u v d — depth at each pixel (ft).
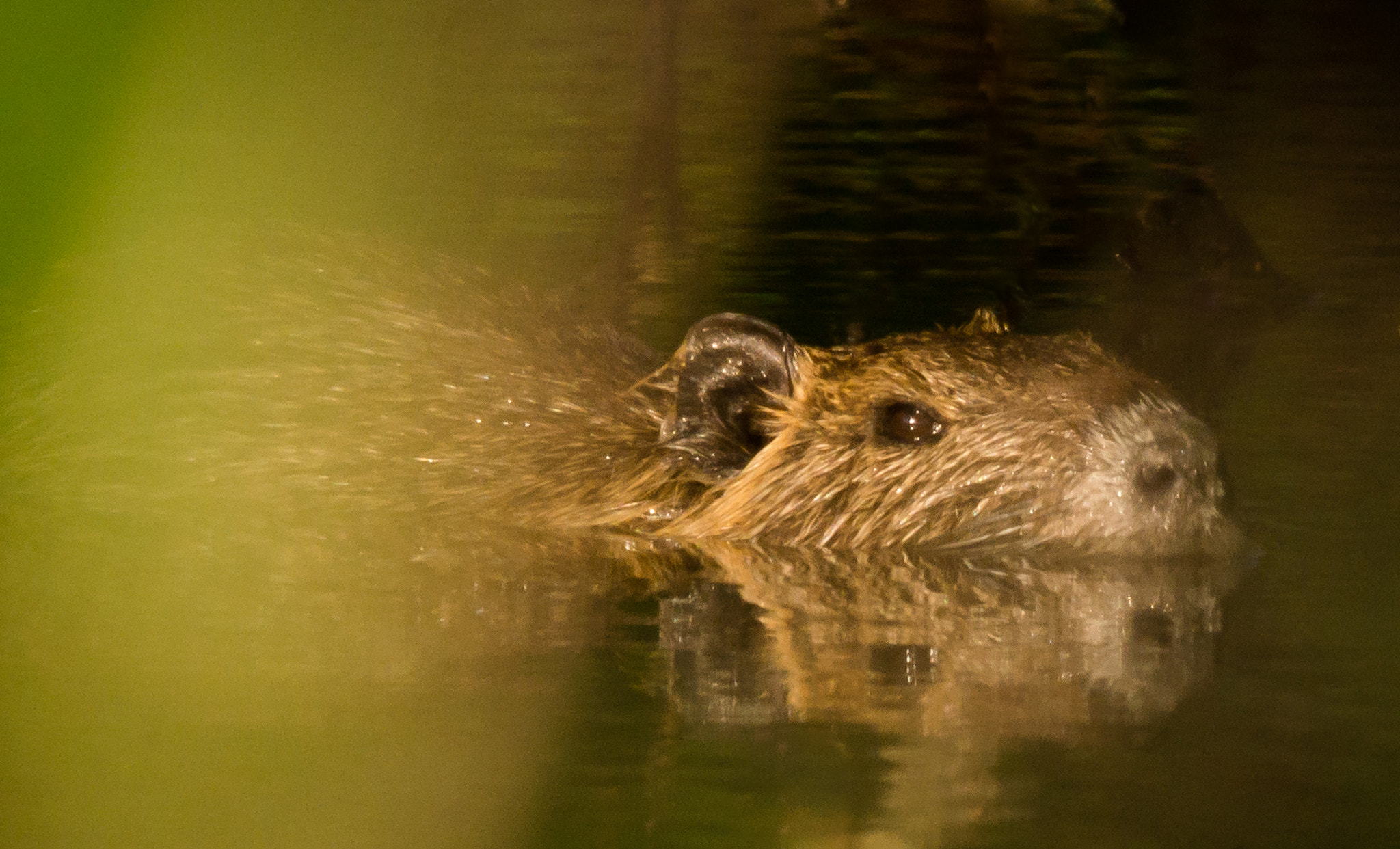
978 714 20.53
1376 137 67.51
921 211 56.90
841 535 32.78
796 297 47.91
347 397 35.63
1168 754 18.95
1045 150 65.05
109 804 16.63
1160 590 28.09
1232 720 20.26
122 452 34.71
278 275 38.60
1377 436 37.88
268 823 16.01
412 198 55.31
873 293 48.14
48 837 15.60
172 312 36.47
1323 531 31.73
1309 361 43.88
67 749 18.53
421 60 76.79
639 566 30.60
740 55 81.15
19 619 25.31
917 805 17.11
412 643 24.04
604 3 90.89
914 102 73.72
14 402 35.53
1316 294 49.34
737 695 21.33
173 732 19.22
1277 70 81.92
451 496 34.50
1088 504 30.78
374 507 34.14
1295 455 36.60
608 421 35.96
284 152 56.44
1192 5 93.45
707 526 33.96
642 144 64.28
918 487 32.30
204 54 52.21
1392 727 19.84
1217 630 25.20
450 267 42.68
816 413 33.83
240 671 22.20
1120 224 54.54
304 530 32.65
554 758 18.70
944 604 27.22
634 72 77.00
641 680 22.02
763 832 16.22
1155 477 30.58
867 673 22.68
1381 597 27.22
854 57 81.92
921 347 34.17
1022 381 32.42
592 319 42.45
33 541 31.04
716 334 33.96
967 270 50.55
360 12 79.66
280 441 34.78
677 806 16.89
